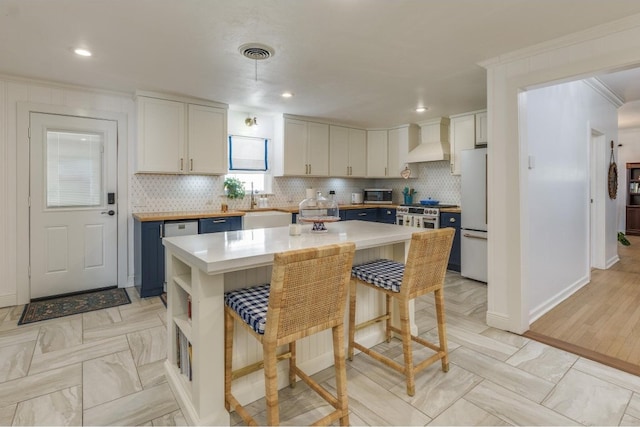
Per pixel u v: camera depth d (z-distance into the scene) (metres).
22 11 2.02
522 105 2.65
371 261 2.51
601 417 1.71
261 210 4.75
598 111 4.32
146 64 2.87
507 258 2.71
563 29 2.25
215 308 1.63
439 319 2.10
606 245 4.83
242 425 1.70
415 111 4.61
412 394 1.90
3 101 3.20
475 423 1.67
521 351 2.40
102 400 1.86
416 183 5.80
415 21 2.16
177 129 3.86
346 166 5.57
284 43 2.47
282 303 1.37
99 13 2.04
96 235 3.72
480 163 4.12
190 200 4.33
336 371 1.58
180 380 1.88
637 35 2.08
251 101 4.08
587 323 2.89
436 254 1.98
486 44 2.48
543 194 3.07
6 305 3.25
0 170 3.21
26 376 2.08
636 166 7.59
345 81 3.34
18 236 3.30
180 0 1.91
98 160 3.69
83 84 3.39
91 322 2.88
